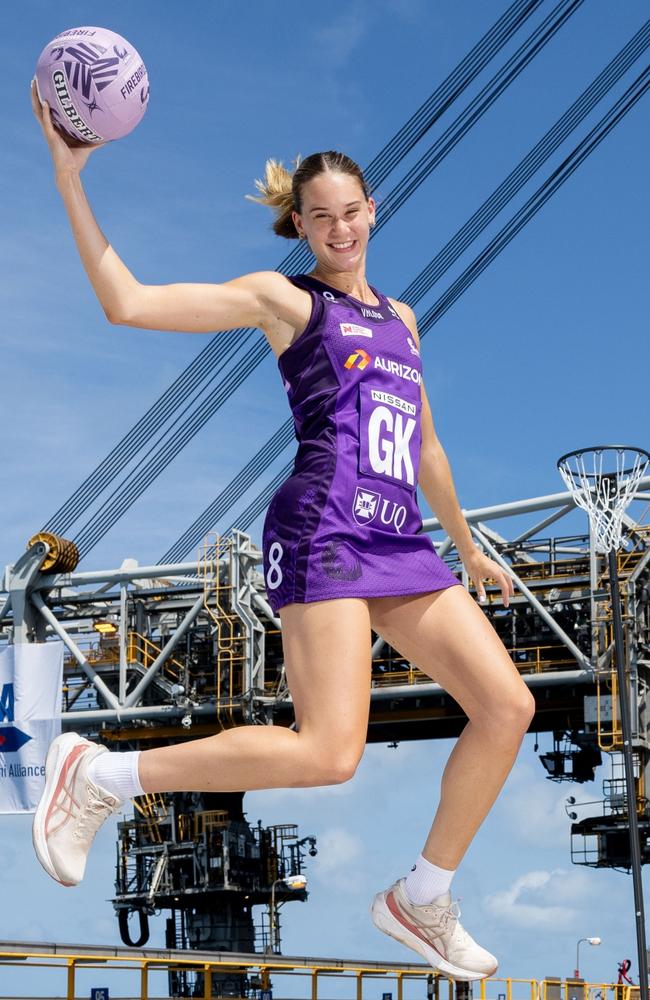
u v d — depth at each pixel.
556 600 46.78
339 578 4.36
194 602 50.91
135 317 4.32
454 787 4.57
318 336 4.57
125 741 52.00
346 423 4.52
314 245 4.71
